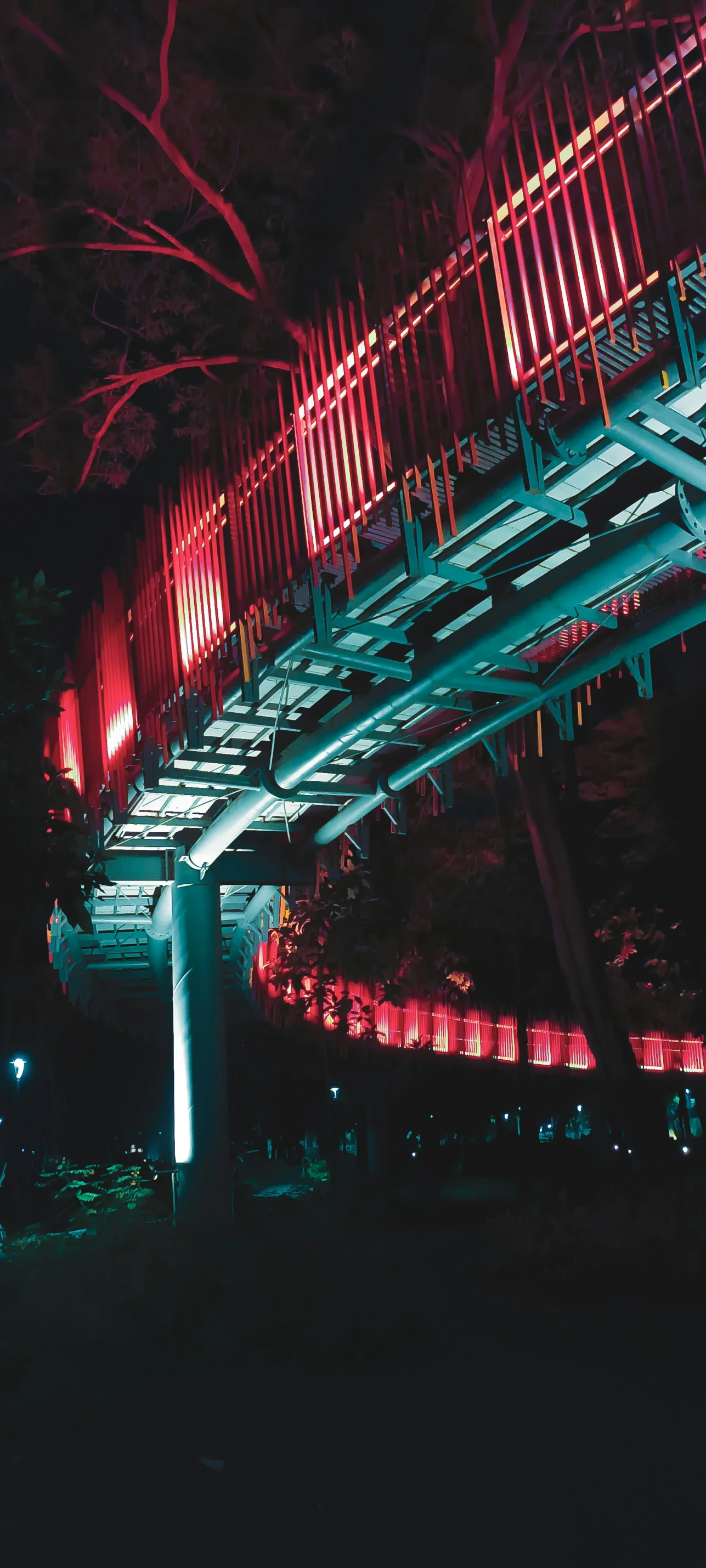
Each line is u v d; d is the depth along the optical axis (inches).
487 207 388.5
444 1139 1636.3
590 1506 233.3
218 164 776.9
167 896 735.7
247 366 867.4
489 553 419.8
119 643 641.0
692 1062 1282.0
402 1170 1245.1
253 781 600.4
